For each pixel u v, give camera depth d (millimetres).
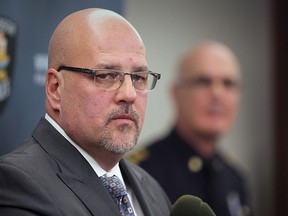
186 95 8086
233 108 8188
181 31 9438
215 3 9789
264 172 10133
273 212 10062
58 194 3207
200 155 7898
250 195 9781
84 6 5629
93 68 3395
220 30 9828
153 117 9078
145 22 9141
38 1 5371
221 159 8297
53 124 3574
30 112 5312
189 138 7957
